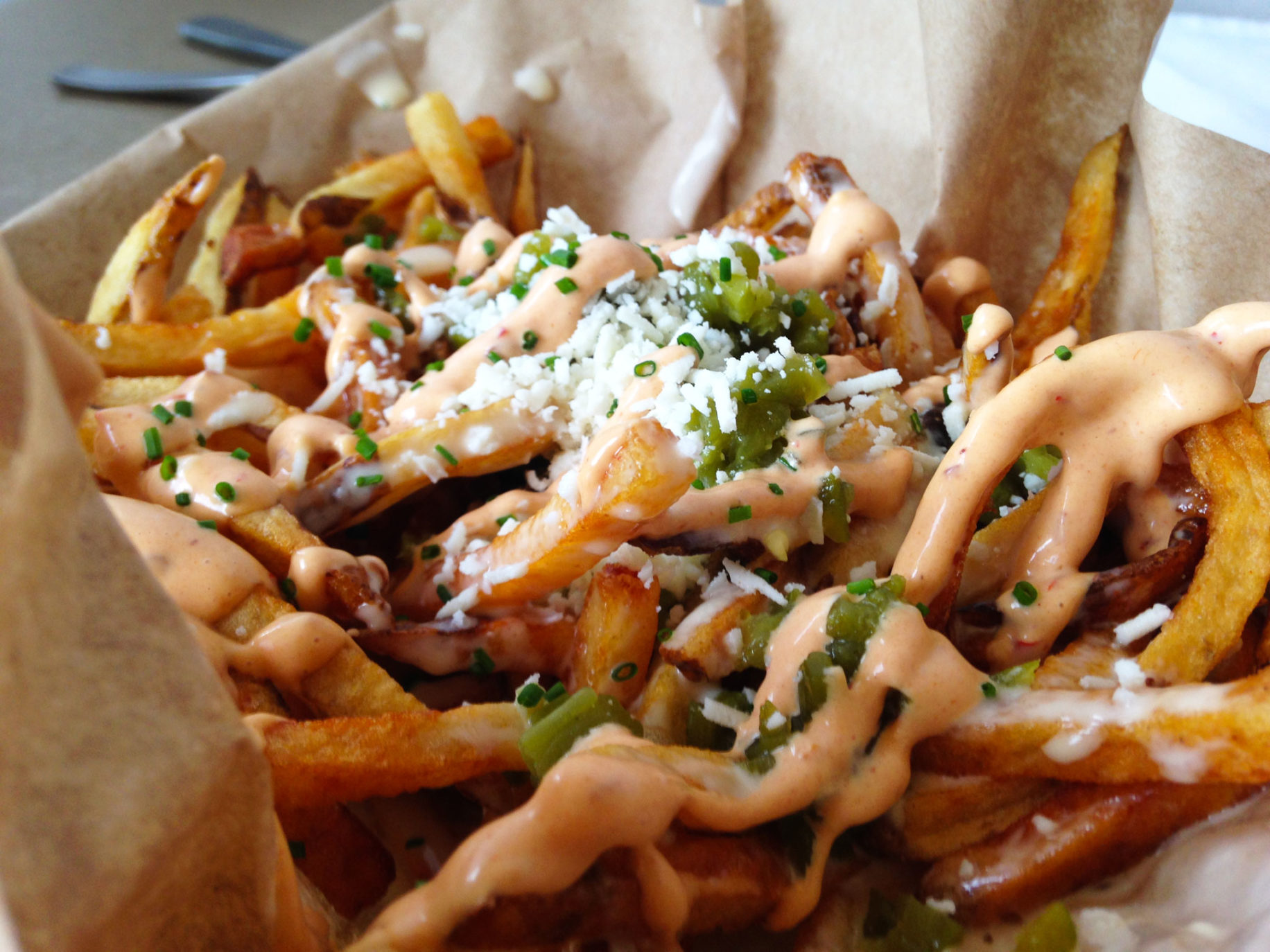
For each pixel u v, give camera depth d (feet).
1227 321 0.57
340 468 0.62
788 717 0.50
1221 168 0.65
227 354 0.73
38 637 0.31
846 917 0.50
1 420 0.31
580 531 0.52
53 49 1.29
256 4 1.42
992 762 0.49
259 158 0.90
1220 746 0.46
